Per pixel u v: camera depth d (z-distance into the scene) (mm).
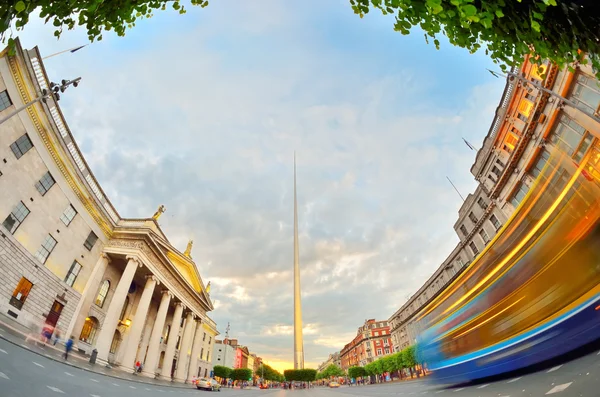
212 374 68000
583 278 9203
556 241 10008
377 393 21328
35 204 23406
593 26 4363
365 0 4477
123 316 36031
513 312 11312
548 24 4660
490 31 4574
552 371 9711
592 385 6246
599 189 8969
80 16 4188
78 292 27953
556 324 9766
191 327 47250
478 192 39688
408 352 56000
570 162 9914
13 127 21156
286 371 61625
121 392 12672
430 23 4441
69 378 11883
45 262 24531
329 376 138000
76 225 28000
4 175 20797
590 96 21922
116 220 36031
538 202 10664
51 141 24453
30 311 22672
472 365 13164
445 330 15656
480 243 40375
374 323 113500
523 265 11039
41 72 23297
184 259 45344
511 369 11188
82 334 29188
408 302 69375
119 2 4473
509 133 33031
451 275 48969
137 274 36000
